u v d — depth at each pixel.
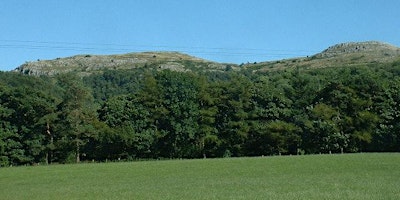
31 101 118.19
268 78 144.12
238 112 129.12
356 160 83.12
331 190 45.34
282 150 126.62
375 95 127.25
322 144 124.00
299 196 42.12
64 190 54.81
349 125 123.62
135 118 130.62
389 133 121.62
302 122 126.94
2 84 122.88
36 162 120.44
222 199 42.06
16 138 118.69
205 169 79.69
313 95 133.00
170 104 130.38
